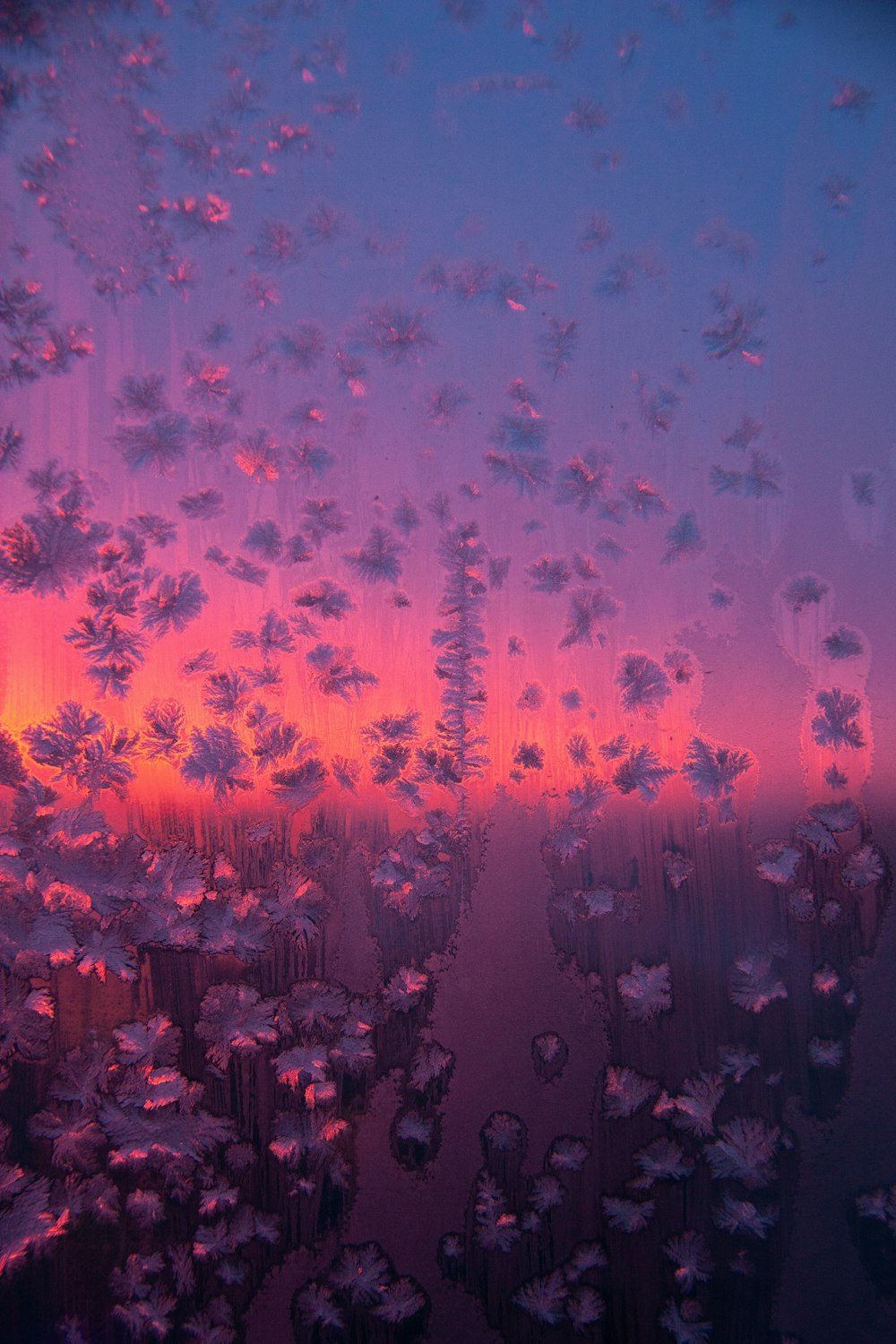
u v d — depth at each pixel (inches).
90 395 5.8
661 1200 5.4
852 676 5.9
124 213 5.9
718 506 5.9
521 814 5.7
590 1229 5.4
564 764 5.7
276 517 5.8
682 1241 5.4
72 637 5.6
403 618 5.8
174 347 5.9
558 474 5.9
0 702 5.6
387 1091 5.5
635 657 5.8
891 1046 5.6
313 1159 5.4
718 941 5.7
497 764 5.7
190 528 5.8
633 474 5.9
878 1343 5.4
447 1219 5.4
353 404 5.9
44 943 5.4
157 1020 5.4
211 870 5.6
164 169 5.9
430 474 5.9
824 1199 5.5
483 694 5.8
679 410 6.0
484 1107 5.5
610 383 6.0
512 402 6.0
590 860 5.7
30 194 5.8
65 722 5.6
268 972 5.5
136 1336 5.2
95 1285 5.2
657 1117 5.5
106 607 5.7
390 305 6.0
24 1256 5.2
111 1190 5.3
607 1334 5.3
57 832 5.5
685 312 6.0
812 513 5.9
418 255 6.0
